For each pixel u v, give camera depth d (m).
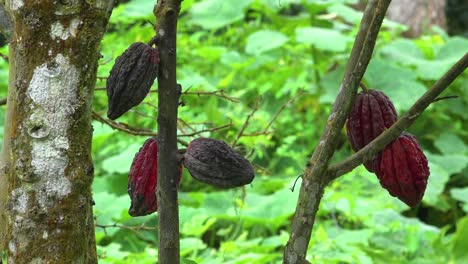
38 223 2.10
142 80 1.96
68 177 2.10
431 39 8.43
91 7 2.06
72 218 2.11
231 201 5.39
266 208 5.16
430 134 7.12
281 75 7.18
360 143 2.26
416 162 2.18
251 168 2.02
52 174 2.09
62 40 2.06
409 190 2.20
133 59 1.97
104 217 4.88
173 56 2.00
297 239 2.18
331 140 2.12
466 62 2.01
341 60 7.35
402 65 7.51
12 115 2.12
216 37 8.34
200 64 7.65
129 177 2.18
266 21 9.72
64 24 2.05
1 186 2.61
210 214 5.03
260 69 7.64
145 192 2.14
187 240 4.47
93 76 2.11
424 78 7.36
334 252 4.42
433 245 4.75
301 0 7.80
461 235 4.58
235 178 2.00
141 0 7.69
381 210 5.33
